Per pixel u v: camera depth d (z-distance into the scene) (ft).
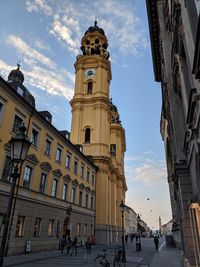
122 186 215.51
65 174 100.27
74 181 108.47
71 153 109.19
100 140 154.30
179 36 31.27
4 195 62.28
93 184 139.74
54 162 91.56
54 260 59.16
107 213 143.54
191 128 28.37
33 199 74.90
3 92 65.31
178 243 99.91
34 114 79.15
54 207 88.33
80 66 180.14
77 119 163.22
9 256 60.18
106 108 167.43
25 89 87.81
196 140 27.09
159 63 77.05
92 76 175.63
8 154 65.67
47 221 82.17
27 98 87.20
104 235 134.31
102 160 149.18
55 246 85.51
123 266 51.52
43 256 64.75
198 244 37.60
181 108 49.39
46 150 87.20
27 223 70.79
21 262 51.26
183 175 42.86
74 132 160.25
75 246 75.20
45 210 81.82
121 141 233.35
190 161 37.35
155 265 52.31
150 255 76.18
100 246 118.83
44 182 83.92
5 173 63.87
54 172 90.27
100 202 140.15
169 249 103.35
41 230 77.97
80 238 111.34
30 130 76.95
